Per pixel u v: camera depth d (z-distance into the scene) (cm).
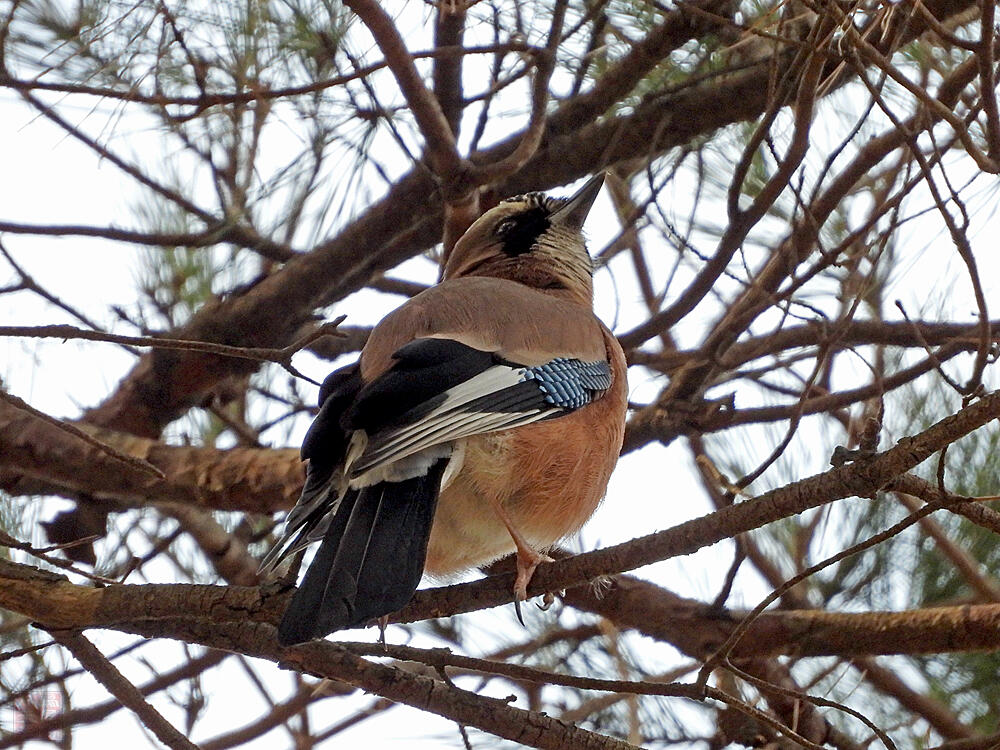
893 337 1059
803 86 879
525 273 998
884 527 1070
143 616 709
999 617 870
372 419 714
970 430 612
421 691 728
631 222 1049
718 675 1005
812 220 946
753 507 664
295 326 1123
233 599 695
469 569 841
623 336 1030
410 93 896
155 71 959
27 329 669
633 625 991
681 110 1059
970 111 855
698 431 1045
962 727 1020
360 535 677
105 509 1105
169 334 1113
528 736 720
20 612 719
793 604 1069
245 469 1008
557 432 788
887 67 782
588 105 1072
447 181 946
